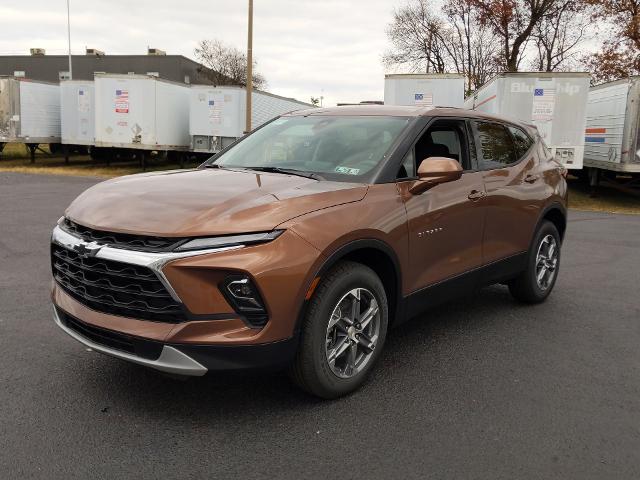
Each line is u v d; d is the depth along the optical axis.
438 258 4.21
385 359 4.27
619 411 3.53
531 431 3.25
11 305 5.25
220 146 21.48
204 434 3.12
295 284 3.10
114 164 25.06
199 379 3.80
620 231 11.07
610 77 29.28
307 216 3.24
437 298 4.28
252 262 2.98
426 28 40.81
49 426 3.16
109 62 54.91
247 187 3.49
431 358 4.30
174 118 22.16
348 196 3.54
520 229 5.23
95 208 3.31
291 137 4.54
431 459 2.94
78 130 22.73
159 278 2.92
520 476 2.81
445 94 16.80
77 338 3.32
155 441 3.04
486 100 17.11
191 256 2.92
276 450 2.98
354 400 3.57
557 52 34.56
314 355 3.30
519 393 3.74
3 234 8.74
